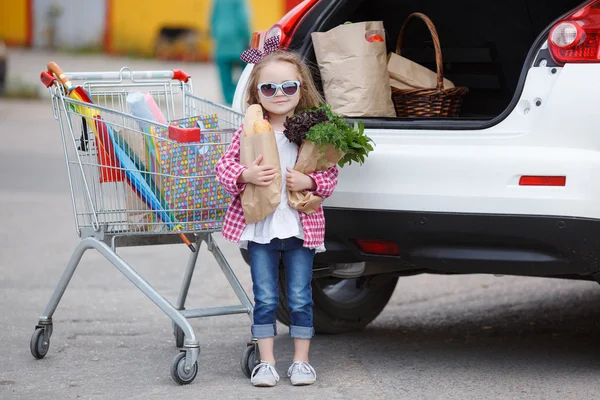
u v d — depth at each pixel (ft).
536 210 18.29
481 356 22.16
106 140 20.04
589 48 18.16
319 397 18.92
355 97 21.70
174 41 115.75
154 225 20.26
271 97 19.58
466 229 18.90
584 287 30.12
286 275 19.86
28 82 92.99
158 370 20.98
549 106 18.35
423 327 25.32
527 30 24.27
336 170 19.48
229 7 72.38
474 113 25.13
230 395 19.04
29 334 23.99
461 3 24.47
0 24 120.67
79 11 118.73
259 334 19.72
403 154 19.36
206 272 31.76
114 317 25.91
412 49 25.21
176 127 19.35
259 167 18.63
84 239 20.62
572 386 19.57
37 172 52.16
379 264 22.02
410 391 19.33
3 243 35.58
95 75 21.75
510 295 29.22
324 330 24.06
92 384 19.86
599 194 17.99
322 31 22.68
